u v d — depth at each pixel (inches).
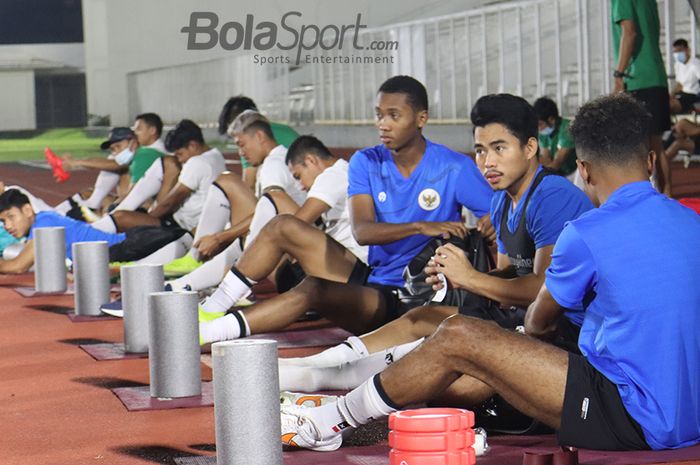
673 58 652.7
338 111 1037.8
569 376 130.0
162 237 329.1
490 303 180.7
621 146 132.8
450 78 873.5
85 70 1432.1
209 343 216.1
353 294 199.0
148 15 1349.7
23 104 1438.2
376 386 136.9
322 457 141.8
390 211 211.8
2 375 206.1
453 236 200.5
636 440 130.8
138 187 366.6
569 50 758.5
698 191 466.0
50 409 177.9
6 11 1430.9
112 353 223.8
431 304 181.3
